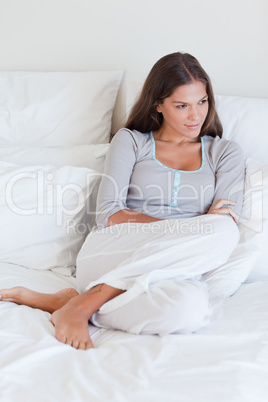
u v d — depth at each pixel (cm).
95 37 227
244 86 215
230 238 153
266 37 208
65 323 133
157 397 103
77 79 219
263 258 169
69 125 215
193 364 115
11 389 105
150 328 132
